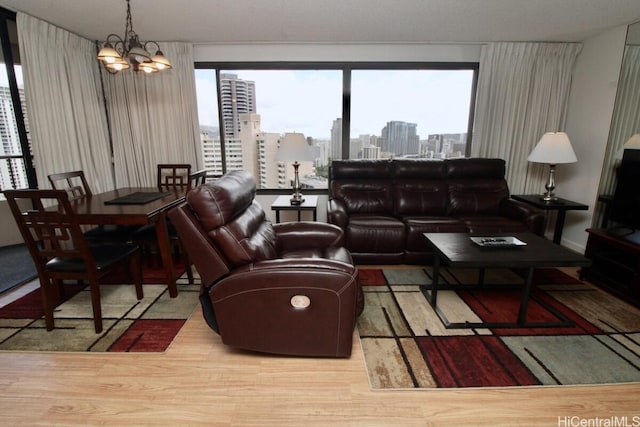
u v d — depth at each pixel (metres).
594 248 2.72
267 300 1.69
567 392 1.57
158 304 2.41
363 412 1.46
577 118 3.78
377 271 3.04
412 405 1.50
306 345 1.75
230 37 3.62
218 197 1.73
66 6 2.78
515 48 3.76
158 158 4.05
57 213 1.88
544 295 2.57
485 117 3.92
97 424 1.40
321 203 4.32
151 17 3.02
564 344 1.95
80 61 3.58
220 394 1.57
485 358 1.82
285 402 1.52
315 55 3.92
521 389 1.59
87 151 3.69
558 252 2.14
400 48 3.90
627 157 2.63
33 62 3.03
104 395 1.56
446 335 2.03
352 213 3.52
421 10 2.84
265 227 2.33
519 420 1.42
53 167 3.28
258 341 1.76
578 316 2.26
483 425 1.39
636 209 2.54
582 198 3.70
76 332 2.05
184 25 3.23
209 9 2.82
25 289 2.65
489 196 3.61
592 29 3.32
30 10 2.88
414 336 2.02
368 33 3.48
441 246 2.26
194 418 1.43
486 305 2.41
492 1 2.66
